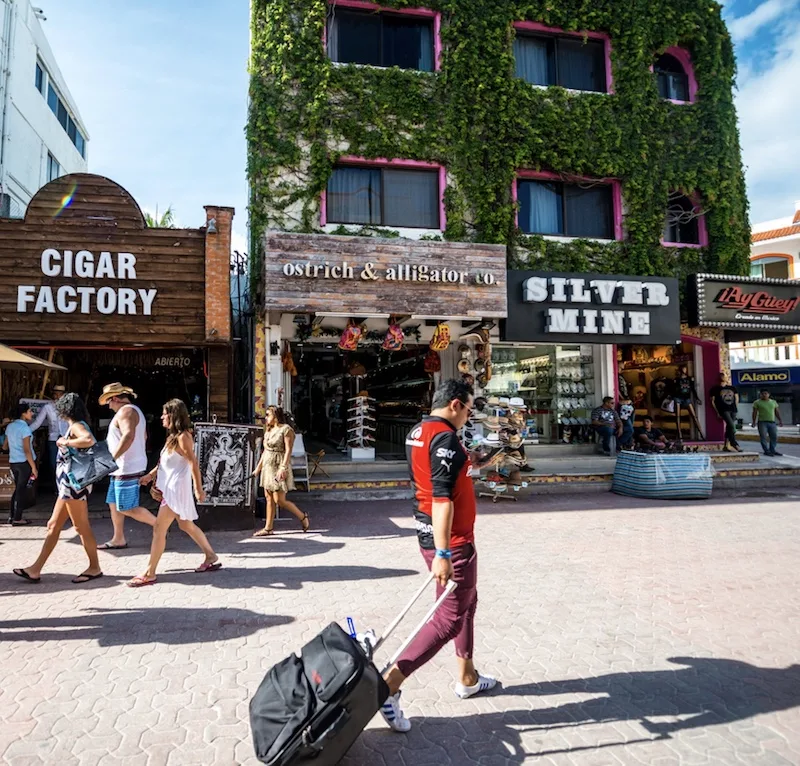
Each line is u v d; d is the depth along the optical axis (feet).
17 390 36.27
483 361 43.21
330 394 56.49
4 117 52.85
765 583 19.42
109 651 13.87
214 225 34.32
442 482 10.46
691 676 12.85
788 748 10.21
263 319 39.86
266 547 23.95
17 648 14.01
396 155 41.39
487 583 19.35
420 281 37.19
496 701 11.82
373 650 10.09
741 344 94.99
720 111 48.96
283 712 8.80
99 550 23.36
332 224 40.60
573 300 41.81
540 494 38.19
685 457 37.01
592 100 45.62
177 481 19.52
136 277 33.50
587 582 19.48
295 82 40.11
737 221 49.19
